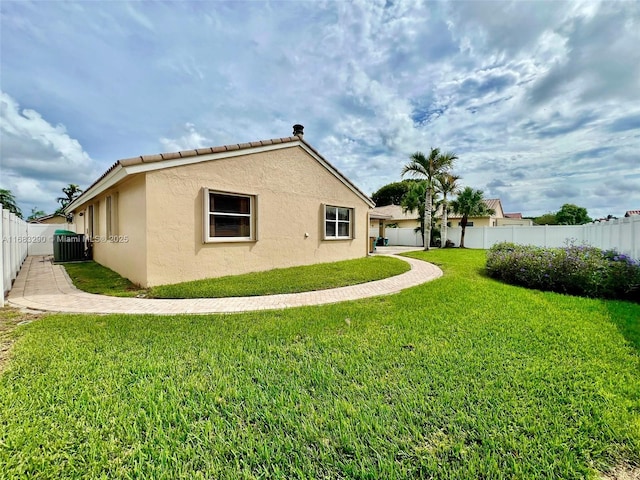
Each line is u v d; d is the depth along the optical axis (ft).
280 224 34.60
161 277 24.45
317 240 40.04
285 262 35.32
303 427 7.39
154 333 14.05
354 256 47.37
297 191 36.86
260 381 9.61
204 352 11.85
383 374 10.04
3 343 12.88
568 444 6.82
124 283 26.32
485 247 77.97
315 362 10.99
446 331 14.25
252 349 12.22
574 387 9.16
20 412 7.92
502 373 10.05
